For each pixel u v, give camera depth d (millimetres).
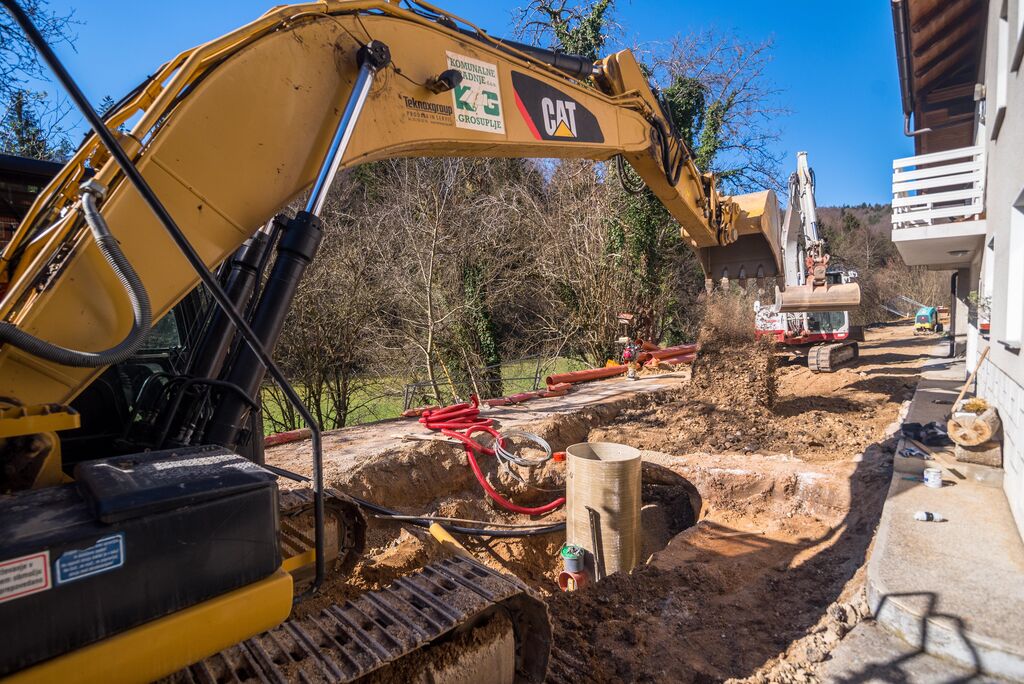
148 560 1893
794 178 13227
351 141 3361
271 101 2930
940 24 11938
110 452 3486
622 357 16828
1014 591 4082
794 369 16938
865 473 6973
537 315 19406
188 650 1965
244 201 2832
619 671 4070
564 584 5949
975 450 6344
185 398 2969
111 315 2344
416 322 16172
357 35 3410
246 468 2260
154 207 1999
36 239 2383
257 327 2885
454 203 16875
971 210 10828
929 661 3717
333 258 15445
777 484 7168
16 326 2109
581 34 19453
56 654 1717
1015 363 5559
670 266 21719
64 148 12398
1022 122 5441
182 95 2658
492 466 8078
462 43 4254
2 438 1959
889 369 15727
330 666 2688
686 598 5121
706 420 9719
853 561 5535
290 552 3910
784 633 4484
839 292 11102
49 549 1706
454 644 3160
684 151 7480
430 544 6406
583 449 6590
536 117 4875
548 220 19172
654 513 7844
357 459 7230
